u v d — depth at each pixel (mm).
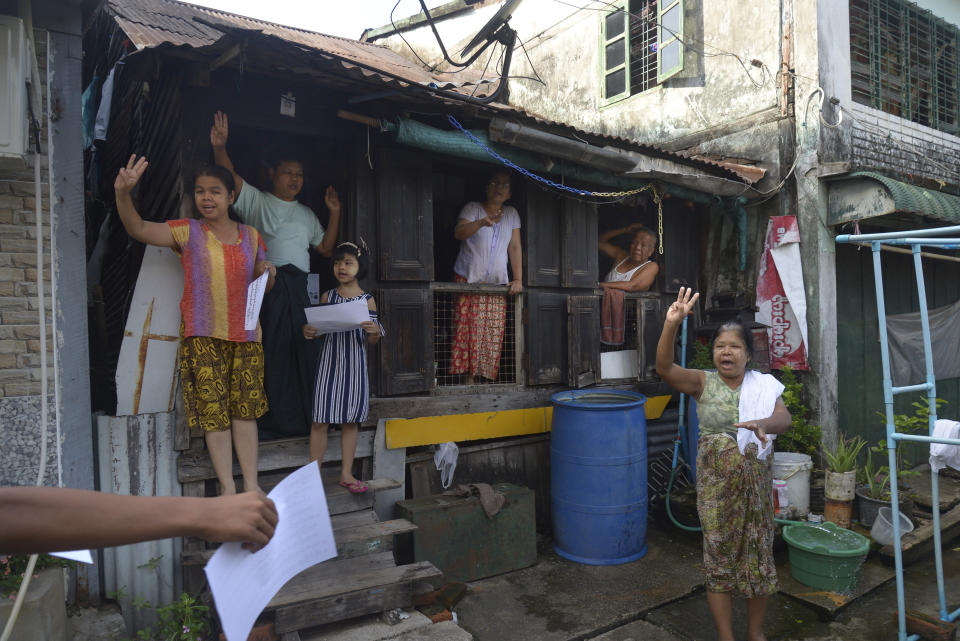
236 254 3223
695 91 6727
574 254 5211
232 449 3568
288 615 2895
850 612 3701
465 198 6172
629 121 7449
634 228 5859
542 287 5059
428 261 4387
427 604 3416
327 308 3359
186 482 3428
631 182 5258
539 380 4980
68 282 3102
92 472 3166
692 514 4762
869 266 6477
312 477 1099
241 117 3646
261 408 3365
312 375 3820
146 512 816
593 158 4648
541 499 5062
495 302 4812
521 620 3477
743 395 2979
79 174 3145
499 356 4844
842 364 6105
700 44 6680
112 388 3746
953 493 6043
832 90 5824
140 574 3256
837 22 5891
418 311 4344
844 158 5918
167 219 3752
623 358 5668
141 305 3328
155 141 4125
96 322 5273
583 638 3320
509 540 4109
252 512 905
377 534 3373
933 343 7242
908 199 5297
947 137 7344
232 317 3203
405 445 4258
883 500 4812
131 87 4820
